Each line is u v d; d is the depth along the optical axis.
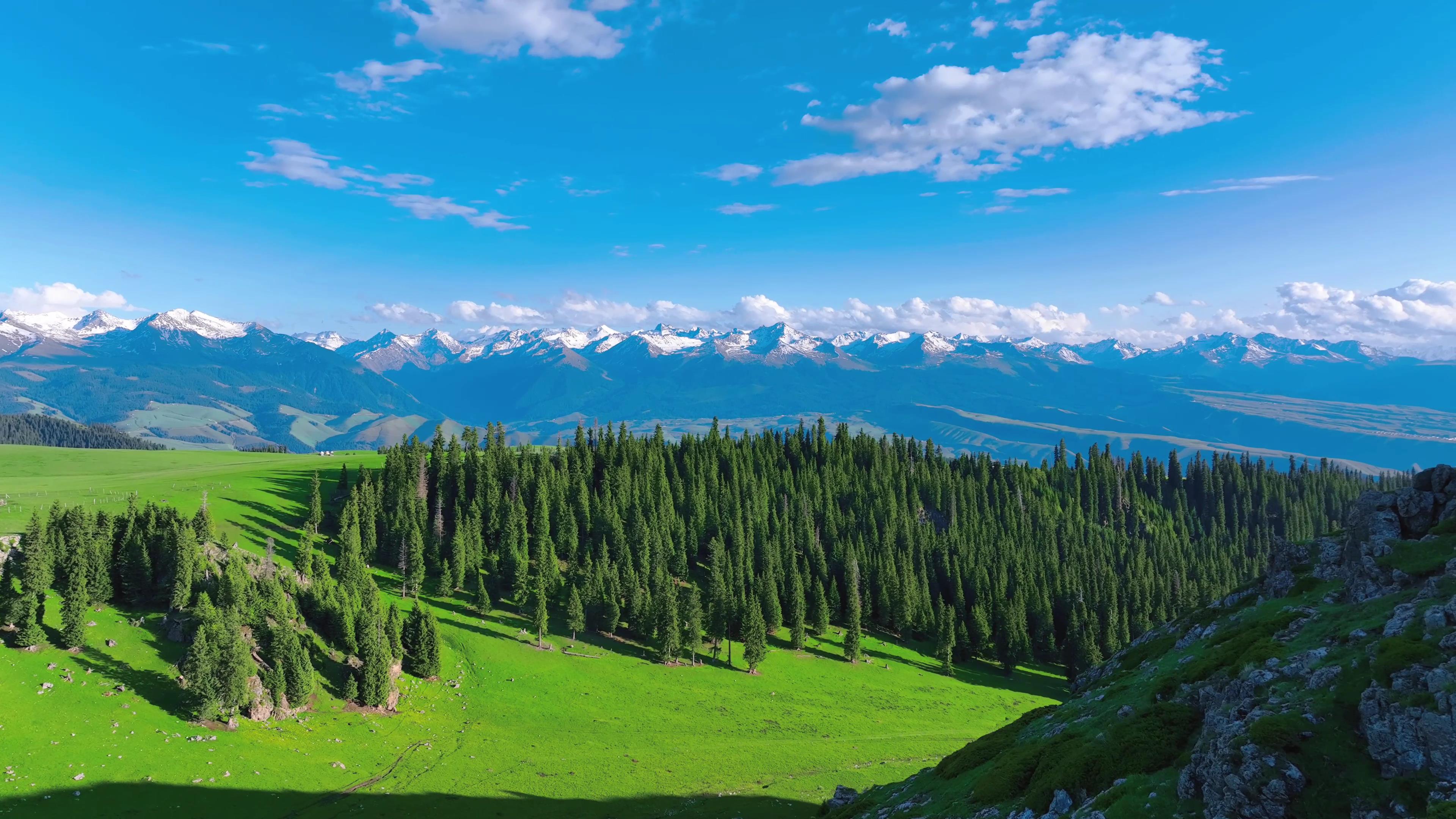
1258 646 55.19
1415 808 36.38
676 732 123.12
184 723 92.25
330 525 180.00
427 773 97.00
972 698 155.38
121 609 110.69
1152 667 69.94
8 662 93.12
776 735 125.12
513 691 129.88
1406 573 54.91
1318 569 67.81
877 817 65.62
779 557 196.62
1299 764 40.28
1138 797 45.53
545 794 94.75
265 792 83.94
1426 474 63.62
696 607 158.38
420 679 125.88
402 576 164.88
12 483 188.88
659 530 195.38
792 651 169.88
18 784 74.75
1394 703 40.38
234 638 98.56
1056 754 56.47
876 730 131.62
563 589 170.75
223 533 138.38
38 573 101.94
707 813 90.19
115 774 79.88
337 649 120.00
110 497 166.00
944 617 179.00
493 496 193.38
